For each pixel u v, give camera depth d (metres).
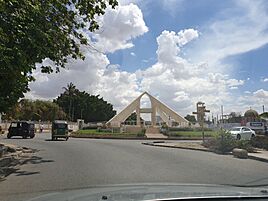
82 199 3.21
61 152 22.50
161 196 3.26
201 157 19.88
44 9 13.92
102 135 48.62
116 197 3.24
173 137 46.34
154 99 71.19
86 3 15.79
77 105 122.44
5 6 10.83
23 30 12.10
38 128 74.88
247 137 36.00
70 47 16.69
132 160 17.73
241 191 3.64
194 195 3.32
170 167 15.15
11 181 11.75
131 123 75.00
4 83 14.73
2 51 11.05
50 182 11.43
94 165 15.69
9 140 37.88
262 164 17.09
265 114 82.94
